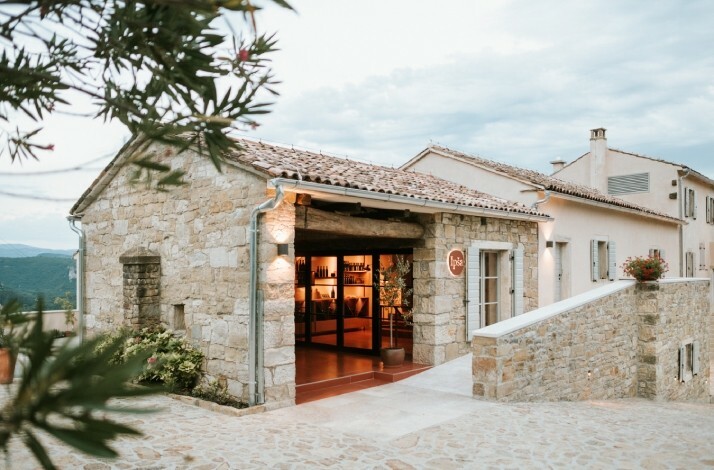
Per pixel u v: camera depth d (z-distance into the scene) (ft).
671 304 37.06
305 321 35.78
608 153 61.77
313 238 32.99
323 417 20.08
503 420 20.15
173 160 25.66
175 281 25.67
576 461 16.20
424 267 28.53
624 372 32.99
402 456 16.12
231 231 22.53
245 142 26.40
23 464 13.87
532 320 24.91
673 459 16.72
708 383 44.96
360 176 26.43
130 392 2.74
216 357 23.08
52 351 2.76
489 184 38.91
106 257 30.58
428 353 28.09
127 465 14.48
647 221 52.21
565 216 39.27
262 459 15.39
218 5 3.60
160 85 5.26
